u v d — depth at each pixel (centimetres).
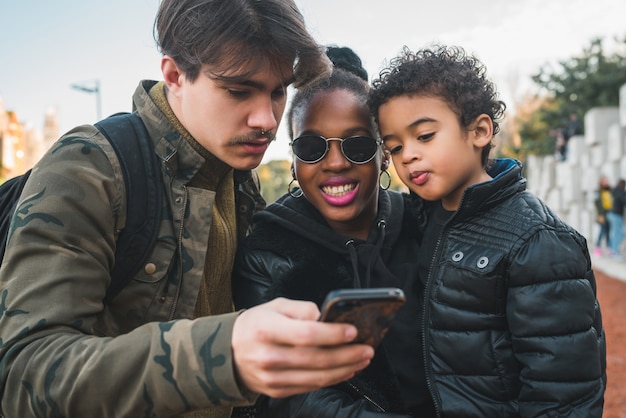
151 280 127
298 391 75
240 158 132
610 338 656
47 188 109
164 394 78
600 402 128
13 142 1391
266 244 160
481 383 137
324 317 69
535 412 127
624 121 1372
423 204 169
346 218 162
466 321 139
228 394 77
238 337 75
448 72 147
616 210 1291
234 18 118
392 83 150
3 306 97
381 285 163
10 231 105
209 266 149
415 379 153
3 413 90
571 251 134
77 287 102
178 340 79
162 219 129
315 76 139
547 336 129
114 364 81
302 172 162
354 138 158
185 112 132
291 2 128
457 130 148
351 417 131
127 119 135
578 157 1820
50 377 83
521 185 149
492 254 137
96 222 113
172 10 126
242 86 123
